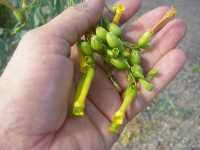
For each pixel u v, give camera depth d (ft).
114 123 0.60
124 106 0.61
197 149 1.13
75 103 0.58
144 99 0.66
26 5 0.66
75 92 0.62
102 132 0.64
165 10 0.71
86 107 0.64
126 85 0.66
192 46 1.49
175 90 1.28
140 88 0.66
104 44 0.61
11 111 0.56
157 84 0.66
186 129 1.17
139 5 0.71
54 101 0.57
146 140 1.14
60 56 0.58
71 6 0.64
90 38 0.62
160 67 0.67
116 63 0.61
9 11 0.69
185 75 1.34
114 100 0.65
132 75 0.62
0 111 0.56
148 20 0.70
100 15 0.63
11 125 0.56
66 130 0.61
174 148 1.13
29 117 0.56
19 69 0.57
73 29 0.60
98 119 0.64
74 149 0.61
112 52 0.60
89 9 0.62
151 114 1.20
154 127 1.17
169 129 1.17
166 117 1.20
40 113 0.56
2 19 0.69
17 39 0.68
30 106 0.56
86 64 0.60
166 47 0.68
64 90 0.58
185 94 1.27
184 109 1.22
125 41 0.68
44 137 0.59
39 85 0.56
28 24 0.67
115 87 0.67
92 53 0.60
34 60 0.57
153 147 1.13
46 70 0.57
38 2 0.67
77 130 0.62
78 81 0.64
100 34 0.60
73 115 0.62
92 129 0.63
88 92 0.66
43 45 0.58
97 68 0.67
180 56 0.67
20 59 0.58
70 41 0.61
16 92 0.56
